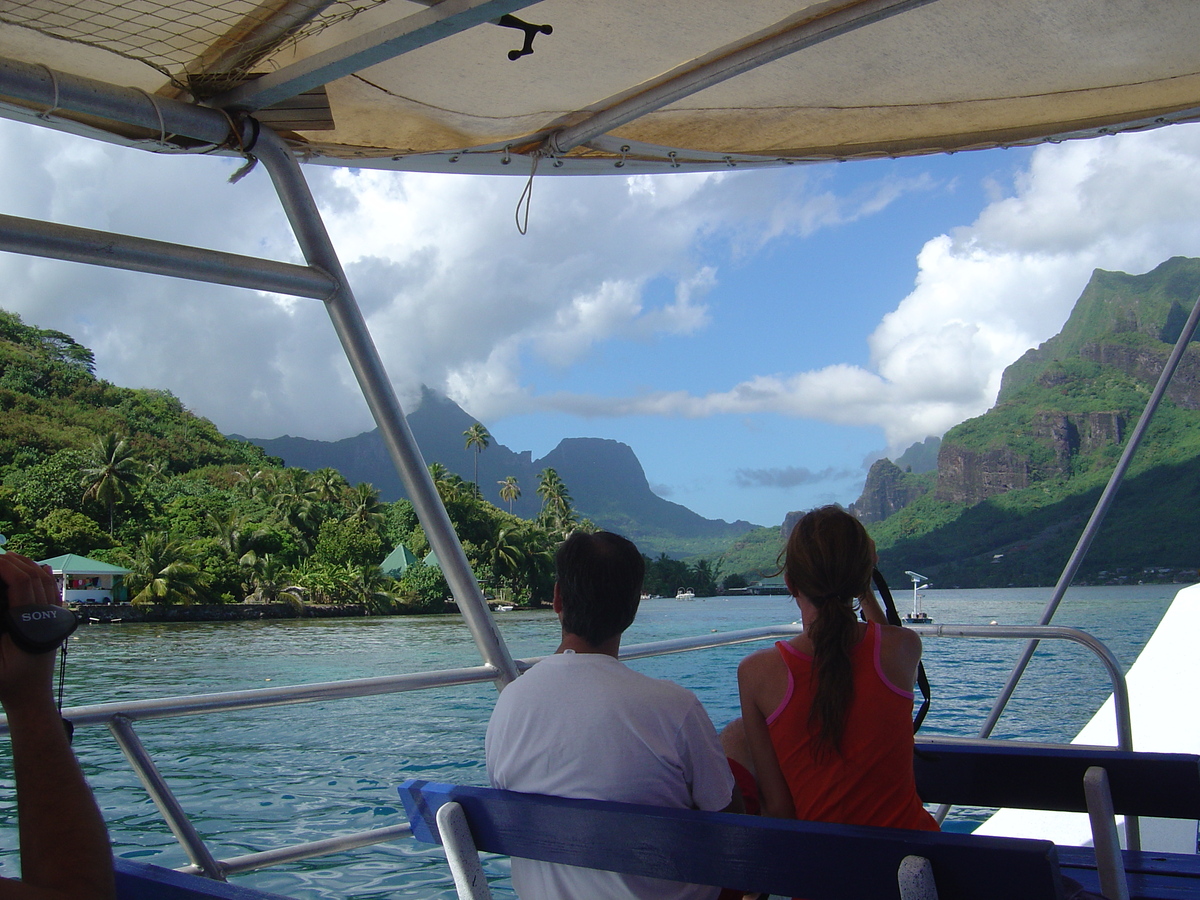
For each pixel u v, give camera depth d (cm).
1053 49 265
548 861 131
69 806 67
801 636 158
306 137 256
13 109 204
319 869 491
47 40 198
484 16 166
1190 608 404
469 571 236
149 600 6316
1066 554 17800
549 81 250
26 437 9038
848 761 146
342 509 9081
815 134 315
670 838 122
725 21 228
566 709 139
